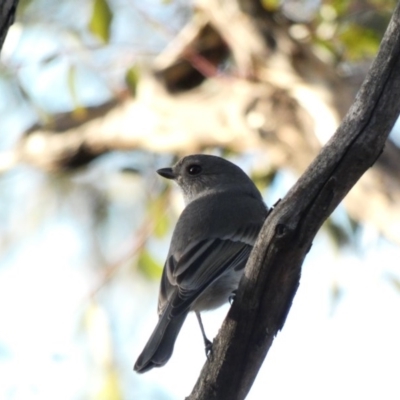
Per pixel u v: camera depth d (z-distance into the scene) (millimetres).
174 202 14352
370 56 13688
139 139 13977
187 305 8492
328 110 12703
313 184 6504
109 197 15656
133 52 14125
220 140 13383
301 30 13664
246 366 7094
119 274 14570
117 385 13375
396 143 13188
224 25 13711
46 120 13859
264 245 6676
